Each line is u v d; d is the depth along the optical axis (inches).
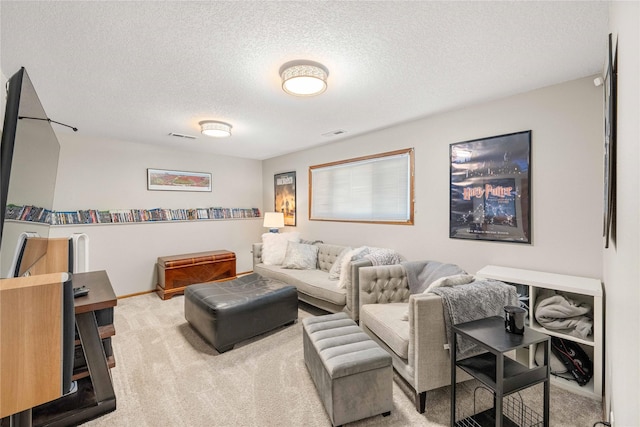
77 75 83.1
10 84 47.6
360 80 88.5
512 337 58.3
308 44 68.9
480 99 104.0
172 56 73.5
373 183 148.3
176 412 69.7
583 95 86.4
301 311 142.7
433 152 122.7
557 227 91.2
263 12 57.4
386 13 58.0
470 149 110.6
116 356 96.6
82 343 67.9
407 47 70.5
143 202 171.5
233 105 108.3
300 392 77.0
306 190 189.8
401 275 109.4
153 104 106.7
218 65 78.3
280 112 116.6
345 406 63.1
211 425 65.4
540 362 81.5
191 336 112.3
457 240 115.4
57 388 35.7
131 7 55.3
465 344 66.4
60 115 118.5
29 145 53.0
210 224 197.9
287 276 146.3
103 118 122.3
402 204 135.6
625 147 35.8
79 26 60.9
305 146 180.1
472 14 58.6
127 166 165.5
